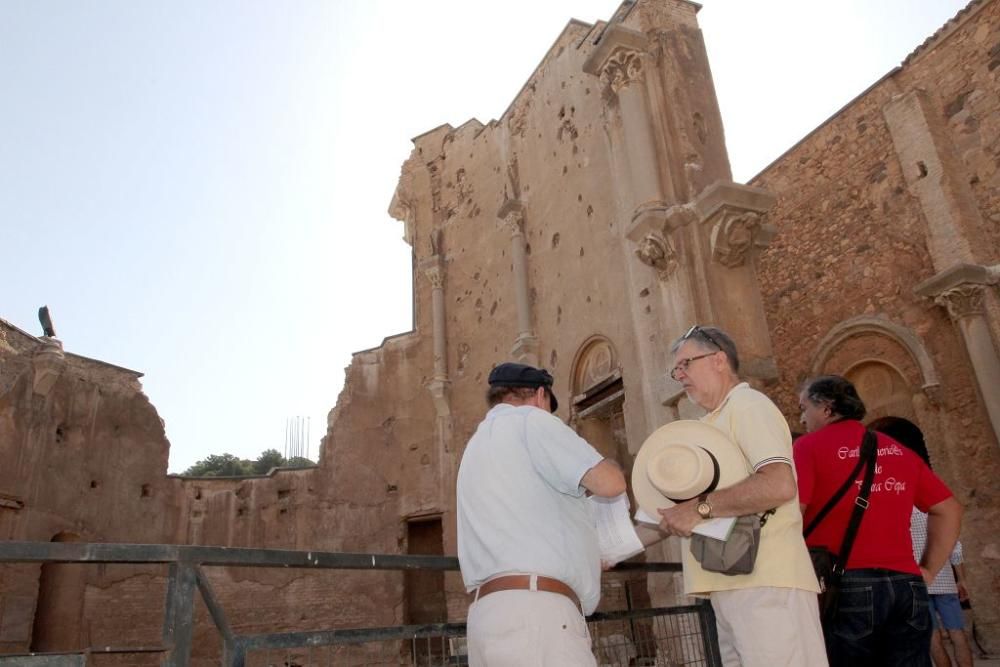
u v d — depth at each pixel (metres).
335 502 19.27
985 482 11.73
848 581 3.46
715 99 11.70
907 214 13.70
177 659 2.25
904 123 13.84
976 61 12.93
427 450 19.09
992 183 12.54
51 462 15.38
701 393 3.54
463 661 3.39
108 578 16.36
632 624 5.52
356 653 16.92
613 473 2.54
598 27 14.02
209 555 2.42
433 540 19.53
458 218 19.84
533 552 2.49
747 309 9.62
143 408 18.17
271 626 17.86
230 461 54.75
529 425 2.75
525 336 15.12
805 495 3.66
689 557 3.40
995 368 11.62
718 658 4.39
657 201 10.41
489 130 19.08
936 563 3.85
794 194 16.42
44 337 15.69
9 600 13.60
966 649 6.29
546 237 15.35
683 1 12.33
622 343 11.86
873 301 14.13
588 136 13.88
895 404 13.59
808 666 2.94
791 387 15.66
